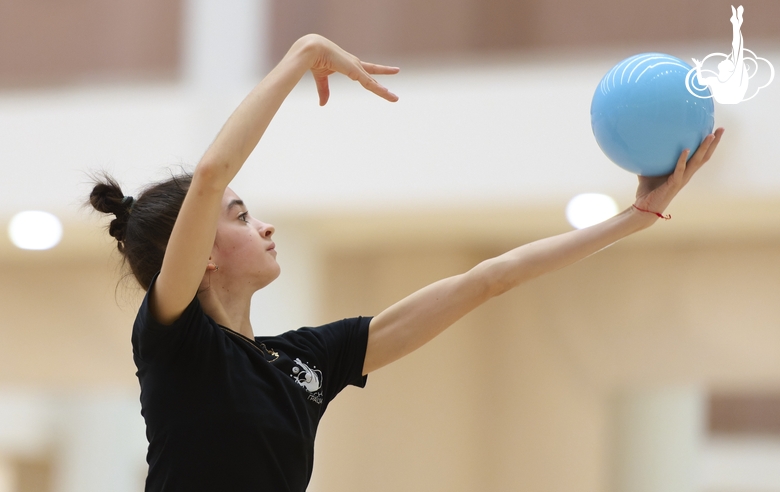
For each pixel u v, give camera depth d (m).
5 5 23.72
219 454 5.73
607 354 22.98
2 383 25.34
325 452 24.11
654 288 22.73
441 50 21.53
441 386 24.02
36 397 36.41
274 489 5.84
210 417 5.76
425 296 7.01
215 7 20.33
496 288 6.96
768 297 21.73
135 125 20.12
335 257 24.47
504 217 20.86
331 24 21.94
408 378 24.19
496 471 23.52
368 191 19.17
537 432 23.42
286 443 5.93
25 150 20.52
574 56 20.30
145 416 5.93
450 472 23.59
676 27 20.17
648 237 22.70
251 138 5.75
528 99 18.67
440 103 19.06
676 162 6.69
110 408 35.75
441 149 18.92
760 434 41.03
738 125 17.69
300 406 6.17
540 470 23.27
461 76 19.14
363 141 19.34
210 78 20.08
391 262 24.19
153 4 23.22
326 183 19.39
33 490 37.22
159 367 5.86
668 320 22.52
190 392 5.79
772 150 17.45
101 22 23.36
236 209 6.70
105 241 23.05
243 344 6.18
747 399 41.12
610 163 18.08
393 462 23.91
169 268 5.66
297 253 20.67
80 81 23.09
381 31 21.80
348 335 6.91
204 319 5.95
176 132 19.92
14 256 25.47
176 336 5.79
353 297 24.25
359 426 24.17
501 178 18.55
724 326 22.00
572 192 18.23
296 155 19.62
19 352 25.38
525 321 23.86
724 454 41.03
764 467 40.31
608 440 24.67
